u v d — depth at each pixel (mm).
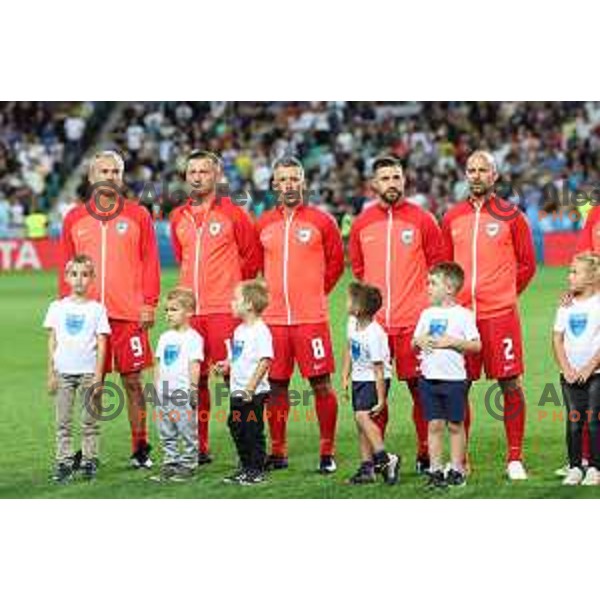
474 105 42750
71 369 11719
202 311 12523
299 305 12227
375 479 11734
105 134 43625
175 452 11859
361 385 11531
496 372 11836
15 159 41781
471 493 11188
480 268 11867
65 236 12586
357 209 36312
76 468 11992
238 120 43531
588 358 11359
